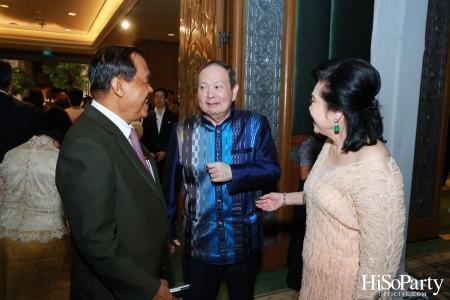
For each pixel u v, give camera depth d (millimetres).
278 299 2445
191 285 1636
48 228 1693
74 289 1188
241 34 2594
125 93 1144
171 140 1734
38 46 10164
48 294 1723
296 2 2691
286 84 2727
